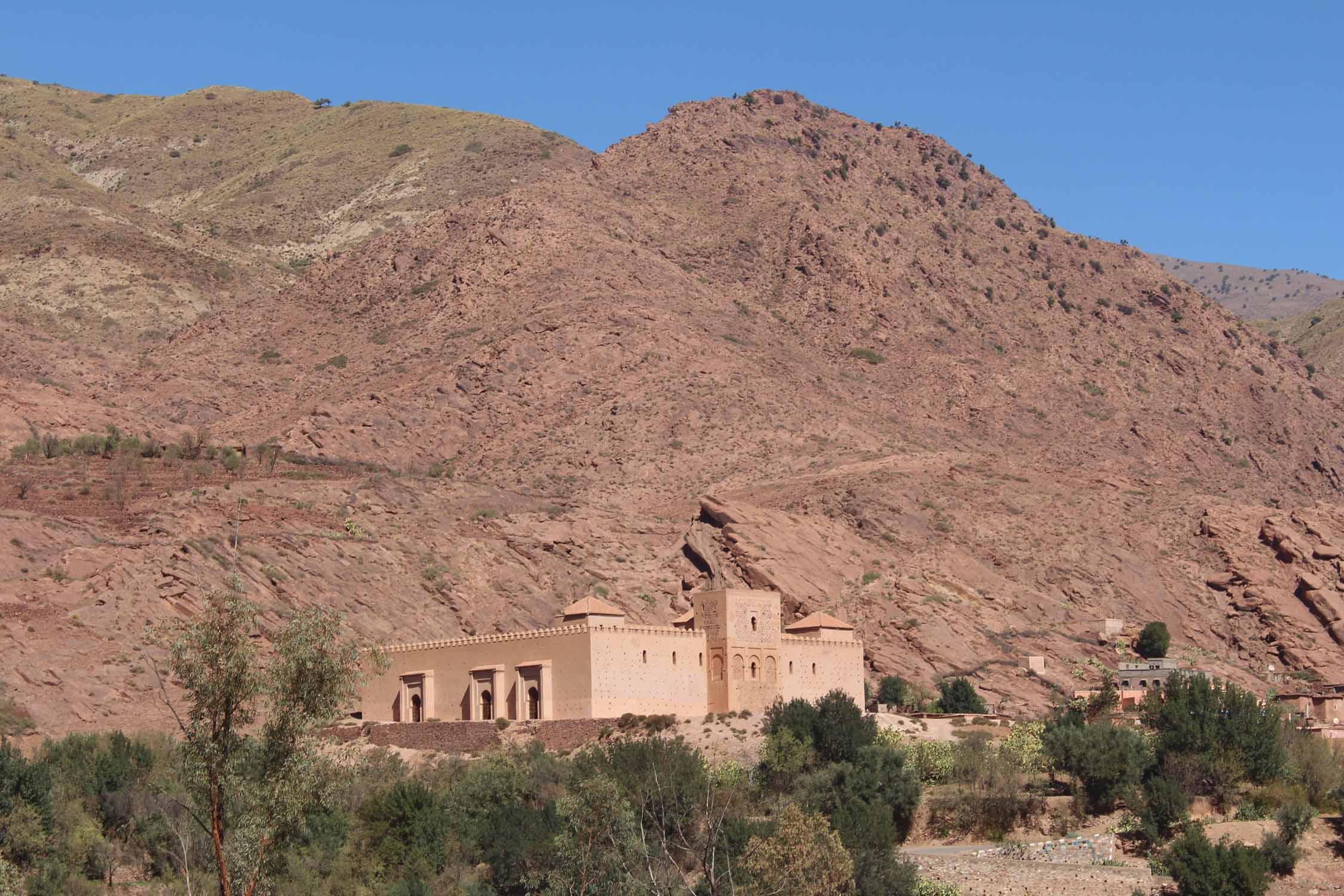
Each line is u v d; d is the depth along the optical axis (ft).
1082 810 377.50
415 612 503.61
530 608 529.86
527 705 423.64
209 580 467.11
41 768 338.95
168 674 418.51
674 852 321.32
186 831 325.21
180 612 453.17
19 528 475.31
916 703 519.19
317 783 229.25
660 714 421.59
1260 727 390.42
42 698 408.46
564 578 553.64
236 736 225.15
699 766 375.45
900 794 374.02
